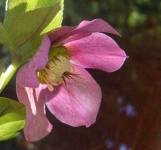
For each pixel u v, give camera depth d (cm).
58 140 64
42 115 24
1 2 62
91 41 25
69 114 25
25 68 22
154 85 58
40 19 22
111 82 59
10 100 23
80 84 25
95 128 60
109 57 25
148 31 64
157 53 59
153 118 57
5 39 23
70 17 68
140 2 71
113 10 71
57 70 24
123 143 58
